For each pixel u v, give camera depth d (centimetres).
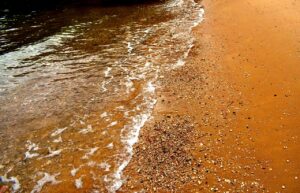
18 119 1091
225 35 1688
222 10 2162
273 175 755
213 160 825
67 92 1250
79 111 1113
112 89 1245
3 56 1672
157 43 1698
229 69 1302
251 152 839
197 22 1992
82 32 1978
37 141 974
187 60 1445
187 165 816
